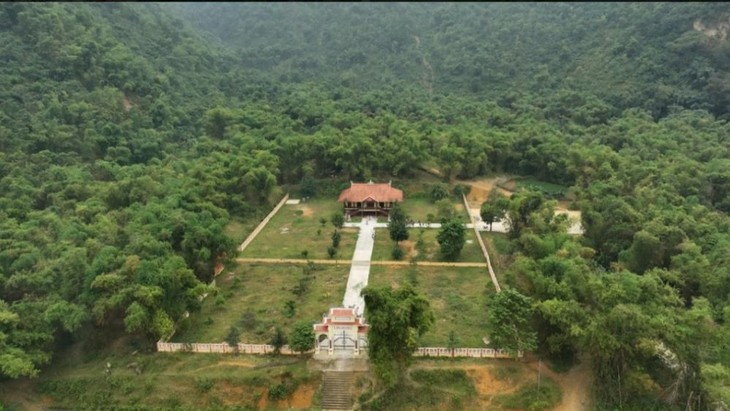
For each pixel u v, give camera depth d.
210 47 166.38
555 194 98.88
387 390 49.22
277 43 184.00
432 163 105.25
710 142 99.56
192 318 59.94
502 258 71.44
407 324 47.03
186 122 117.00
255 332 56.84
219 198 83.19
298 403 49.50
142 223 67.38
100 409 49.56
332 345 53.06
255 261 74.25
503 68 153.00
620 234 71.25
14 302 53.53
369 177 100.56
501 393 49.53
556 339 50.84
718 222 71.62
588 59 144.38
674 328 46.56
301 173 106.12
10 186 75.12
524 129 113.94
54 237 64.44
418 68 165.00
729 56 122.38
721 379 45.22
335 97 141.00
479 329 57.06
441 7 189.88
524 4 180.12
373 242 80.69
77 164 88.06
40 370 51.41
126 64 115.81
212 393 49.84
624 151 100.12
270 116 119.00
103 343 55.94
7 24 106.31
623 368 48.22
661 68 128.38
